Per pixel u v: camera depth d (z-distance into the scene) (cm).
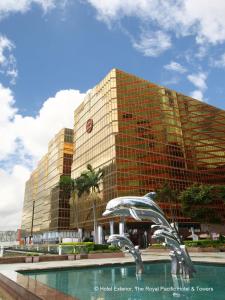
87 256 2930
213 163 7731
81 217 7294
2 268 1905
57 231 8531
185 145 7362
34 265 2164
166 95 7562
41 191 11456
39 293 770
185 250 1505
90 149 7250
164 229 1558
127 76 7012
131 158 6206
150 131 6800
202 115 8125
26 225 13600
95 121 7238
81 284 1341
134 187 5962
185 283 1294
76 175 7906
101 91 7194
